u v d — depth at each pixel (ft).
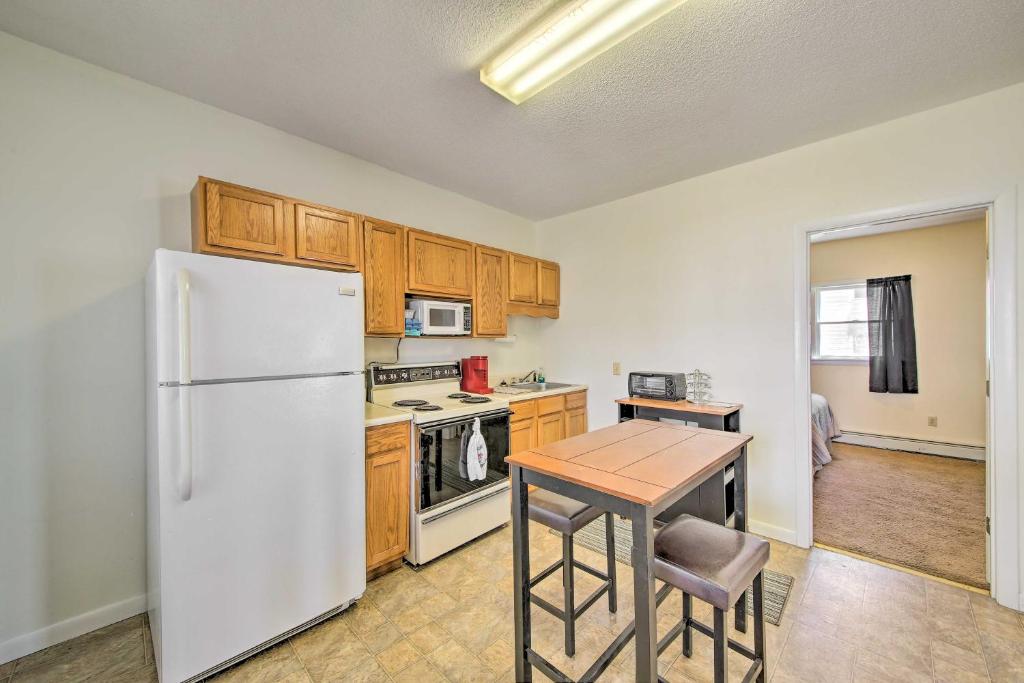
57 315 5.81
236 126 7.34
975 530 8.90
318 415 6.06
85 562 5.97
